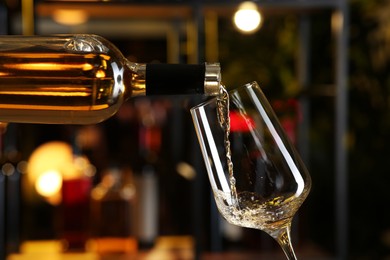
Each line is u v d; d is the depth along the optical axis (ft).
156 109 6.51
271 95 6.45
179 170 6.35
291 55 6.60
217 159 2.37
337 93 5.95
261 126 2.40
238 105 2.39
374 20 7.97
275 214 2.41
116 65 2.27
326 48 6.64
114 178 6.14
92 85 2.26
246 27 5.85
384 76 8.04
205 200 6.19
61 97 2.26
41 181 6.15
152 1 5.63
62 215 6.09
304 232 6.52
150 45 6.54
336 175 5.99
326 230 6.58
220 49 6.45
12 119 2.33
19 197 5.93
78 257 5.94
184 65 2.21
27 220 6.19
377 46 8.02
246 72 6.50
